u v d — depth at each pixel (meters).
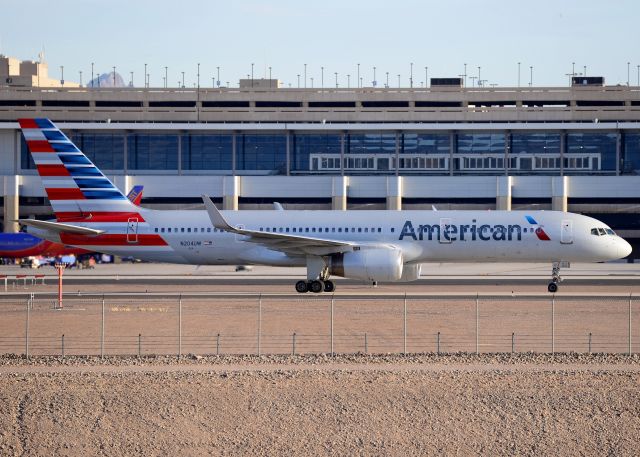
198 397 126.94
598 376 136.50
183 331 170.50
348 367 140.62
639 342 161.00
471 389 130.62
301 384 131.88
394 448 118.50
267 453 117.19
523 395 129.00
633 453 117.94
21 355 147.50
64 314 194.88
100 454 116.44
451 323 181.50
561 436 120.88
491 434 121.19
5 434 119.00
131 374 135.50
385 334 168.12
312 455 117.00
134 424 121.38
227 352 150.75
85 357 146.50
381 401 127.06
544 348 155.25
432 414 124.56
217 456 116.69
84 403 124.94
